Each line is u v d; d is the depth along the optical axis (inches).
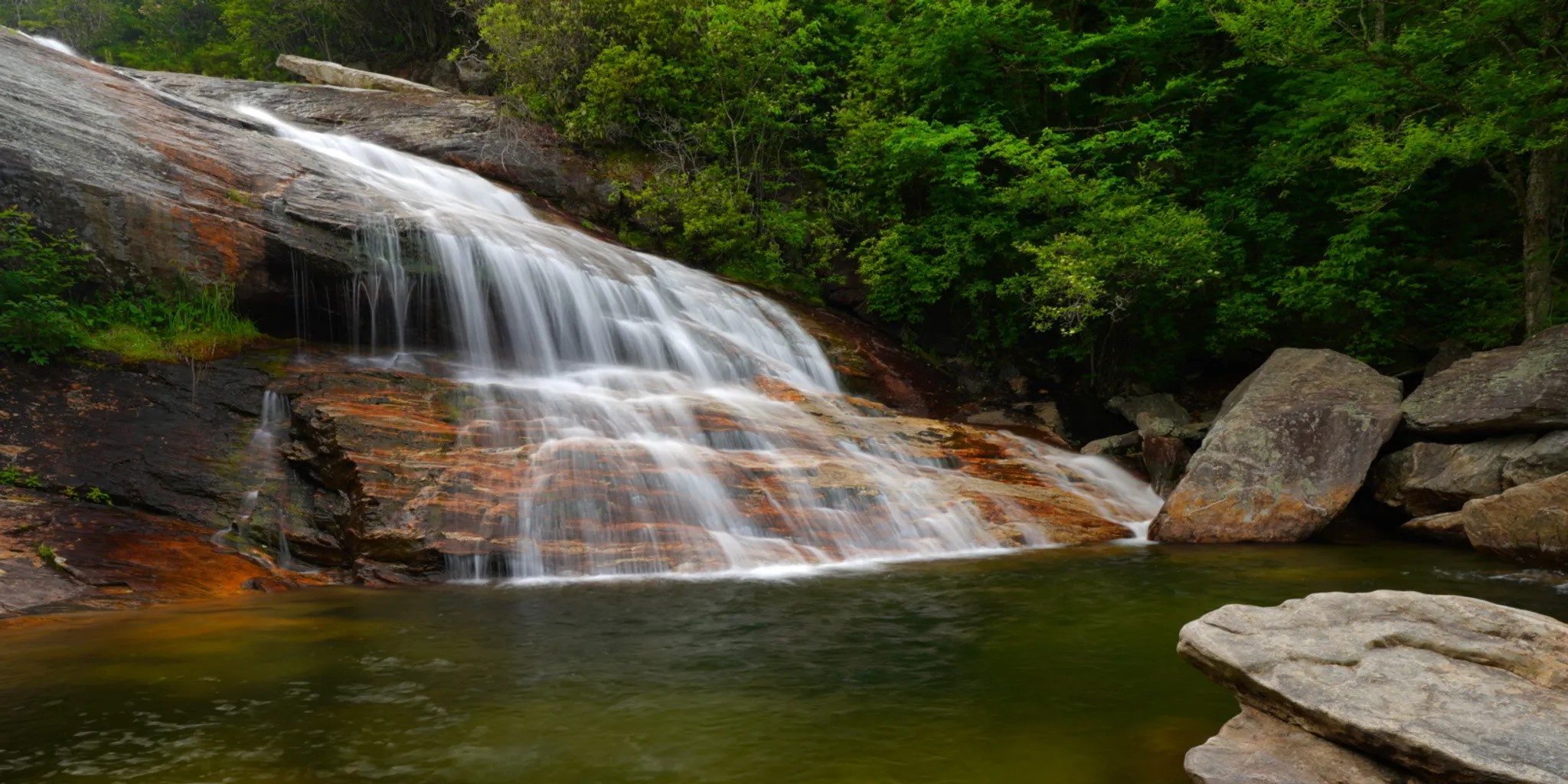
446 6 1074.7
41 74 470.9
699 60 789.2
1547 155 553.6
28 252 371.6
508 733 174.6
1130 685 203.9
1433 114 624.7
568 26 754.2
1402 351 677.9
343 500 346.3
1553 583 315.6
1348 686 147.9
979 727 178.1
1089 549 398.9
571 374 496.1
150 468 341.4
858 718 183.3
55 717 181.5
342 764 159.3
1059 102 839.1
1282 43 591.2
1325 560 365.4
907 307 764.0
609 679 208.7
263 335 446.3
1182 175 797.2
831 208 786.8
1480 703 139.6
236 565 315.3
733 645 238.4
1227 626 167.6
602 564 335.9
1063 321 721.0
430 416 388.5
